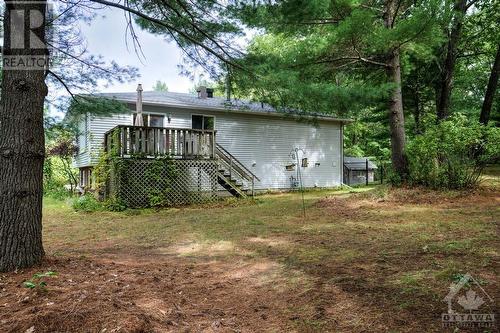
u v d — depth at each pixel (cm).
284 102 729
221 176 1295
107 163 1164
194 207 1122
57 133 973
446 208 804
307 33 1081
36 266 362
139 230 731
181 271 406
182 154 1198
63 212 1044
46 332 221
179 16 569
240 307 294
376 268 372
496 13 1467
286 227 692
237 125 1598
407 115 1856
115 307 259
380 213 797
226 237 615
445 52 1455
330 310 272
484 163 970
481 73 1917
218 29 577
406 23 941
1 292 290
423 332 223
